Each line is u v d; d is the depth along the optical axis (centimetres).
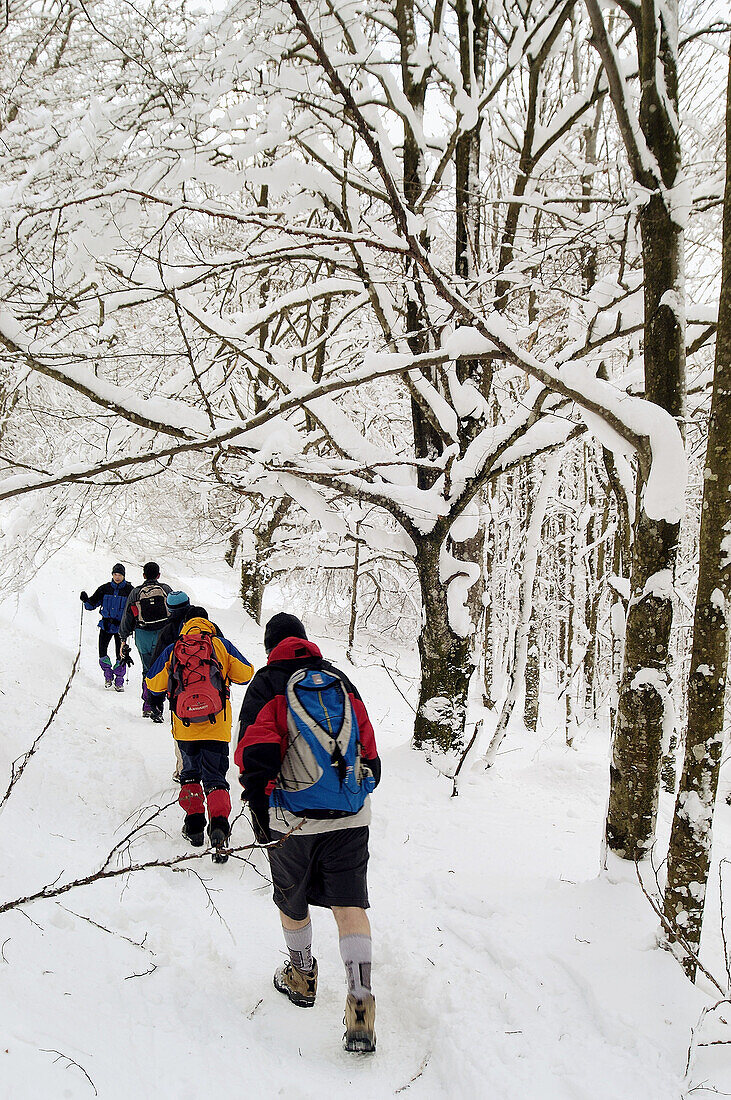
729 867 546
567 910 358
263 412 513
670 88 386
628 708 371
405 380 639
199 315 593
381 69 643
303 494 648
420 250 405
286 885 295
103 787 498
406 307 671
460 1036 275
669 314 388
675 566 371
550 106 872
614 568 1030
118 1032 250
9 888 324
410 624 1638
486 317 440
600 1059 261
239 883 414
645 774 365
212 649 462
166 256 650
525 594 707
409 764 634
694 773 315
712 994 329
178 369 788
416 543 640
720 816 796
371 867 437
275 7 521
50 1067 213
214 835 421
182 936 337
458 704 653
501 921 360
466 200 684
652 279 394
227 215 459
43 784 473
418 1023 300
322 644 1372
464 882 408
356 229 623
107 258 594
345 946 280
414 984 317
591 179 727
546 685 1850
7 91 560
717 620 307
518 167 737
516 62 645
